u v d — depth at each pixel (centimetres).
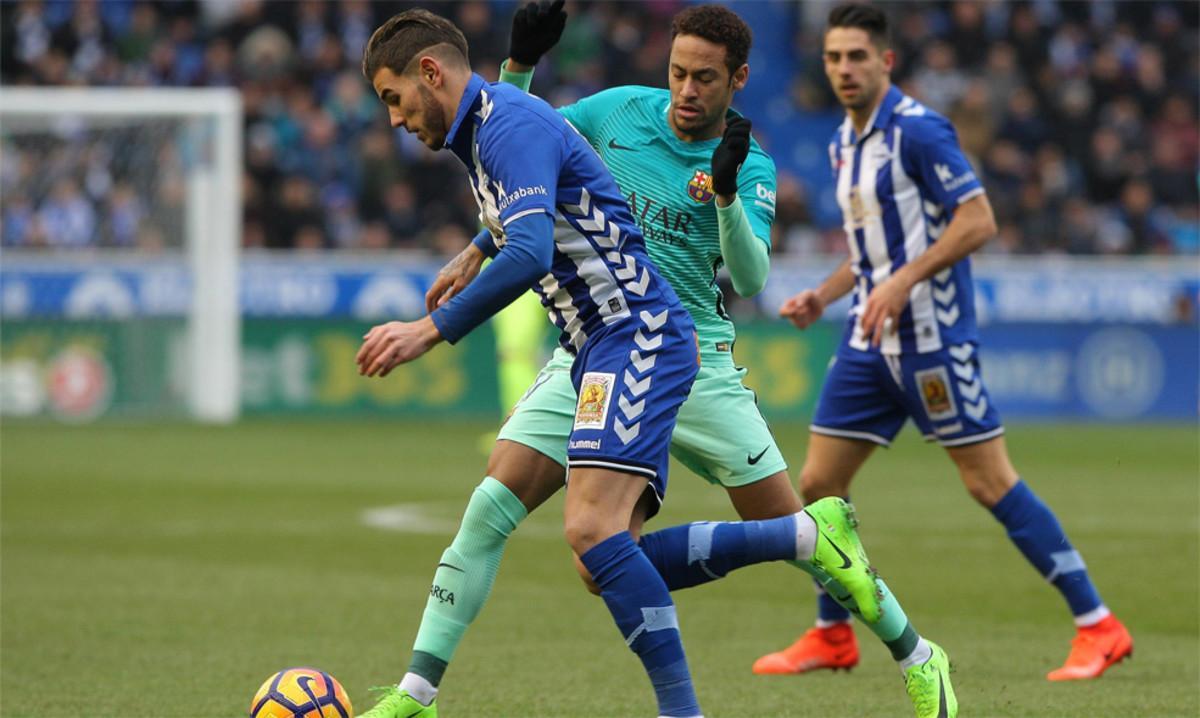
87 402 7006
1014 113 8812
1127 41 9356
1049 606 2694
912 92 8950
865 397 2314
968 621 2548
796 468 5091
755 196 1847
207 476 4856
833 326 7331
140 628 2444
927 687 1672
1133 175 8831
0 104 6681
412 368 7325
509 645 2311
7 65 8562
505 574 3059
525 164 1499
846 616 2169
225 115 6856
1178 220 8756
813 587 2933
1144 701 1922
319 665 2148
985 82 8962
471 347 7381
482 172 1548
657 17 9162
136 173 7094
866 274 2333
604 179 1564
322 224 8038
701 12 1797
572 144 1550
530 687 1998
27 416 7038
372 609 2636
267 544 3459
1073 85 9088
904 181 2280
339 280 7250
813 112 9388
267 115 8456
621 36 8875
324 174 8250
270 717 1577
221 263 6888
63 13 8662
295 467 5134
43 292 6975
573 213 1543
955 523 3841
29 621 2508
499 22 8794
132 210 7112
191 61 8619
